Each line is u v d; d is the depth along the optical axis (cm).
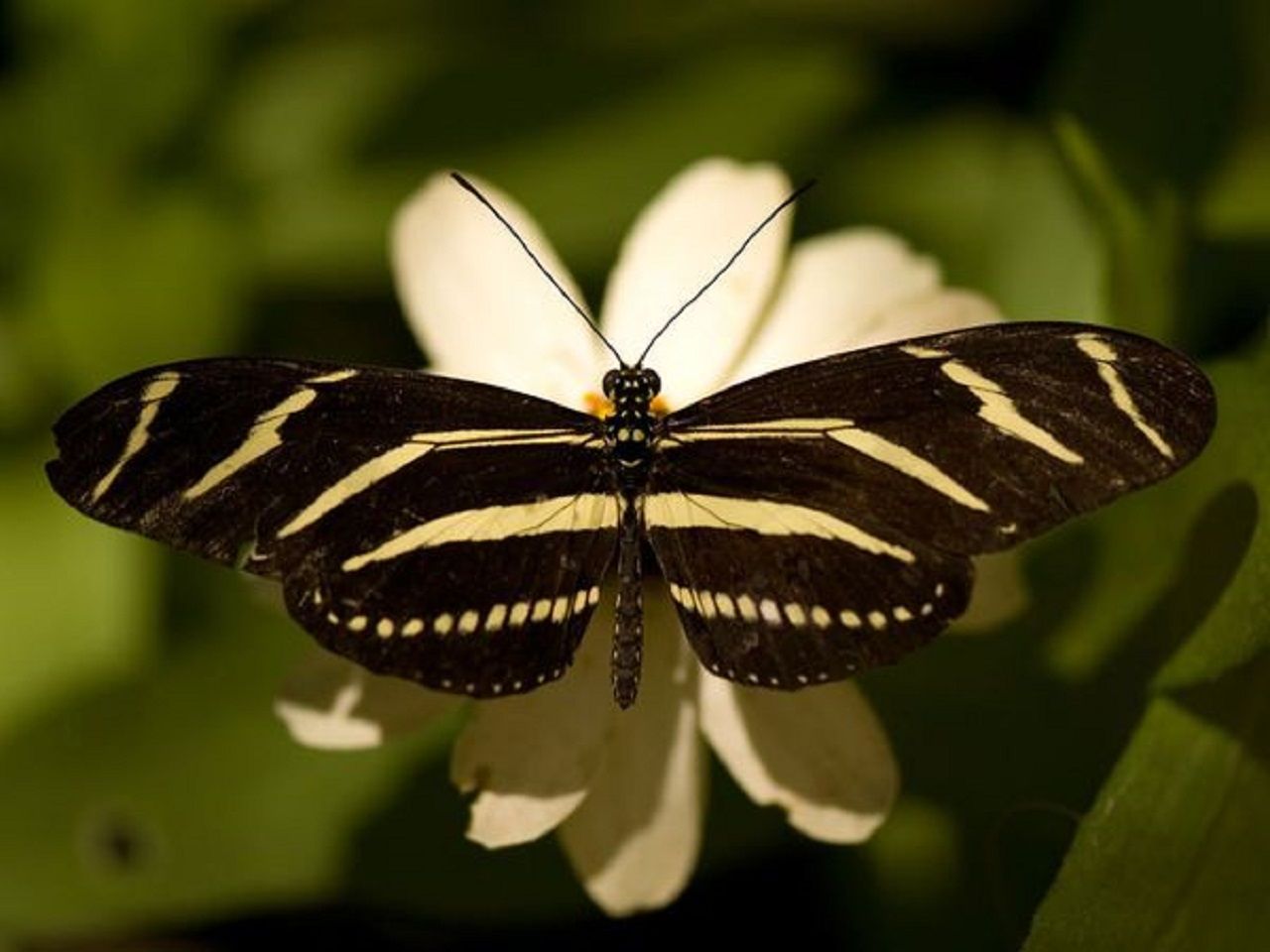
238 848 42
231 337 46
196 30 47
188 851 42
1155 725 38
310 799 42
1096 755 41
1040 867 41
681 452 37
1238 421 40
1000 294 44
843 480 37
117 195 46
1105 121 43
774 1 48
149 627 44
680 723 39
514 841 39
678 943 42
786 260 42
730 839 41
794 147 46
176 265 46
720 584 37
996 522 36
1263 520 38
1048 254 44
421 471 37
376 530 37
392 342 46
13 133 46
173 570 44
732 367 41
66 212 46
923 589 36
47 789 42
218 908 41
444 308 41
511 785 39
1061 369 36
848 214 46
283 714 39
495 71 47
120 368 46
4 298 46
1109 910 38
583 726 39
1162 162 43
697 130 46
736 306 41
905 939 42
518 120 47
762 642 37
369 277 46
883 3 47
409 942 43
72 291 46
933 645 41
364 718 39
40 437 45
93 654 44
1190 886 38
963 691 41
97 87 46
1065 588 41
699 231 41
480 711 39
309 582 37
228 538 37
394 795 42
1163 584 41
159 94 46
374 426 37
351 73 47
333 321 46
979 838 41
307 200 46
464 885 41
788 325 41
